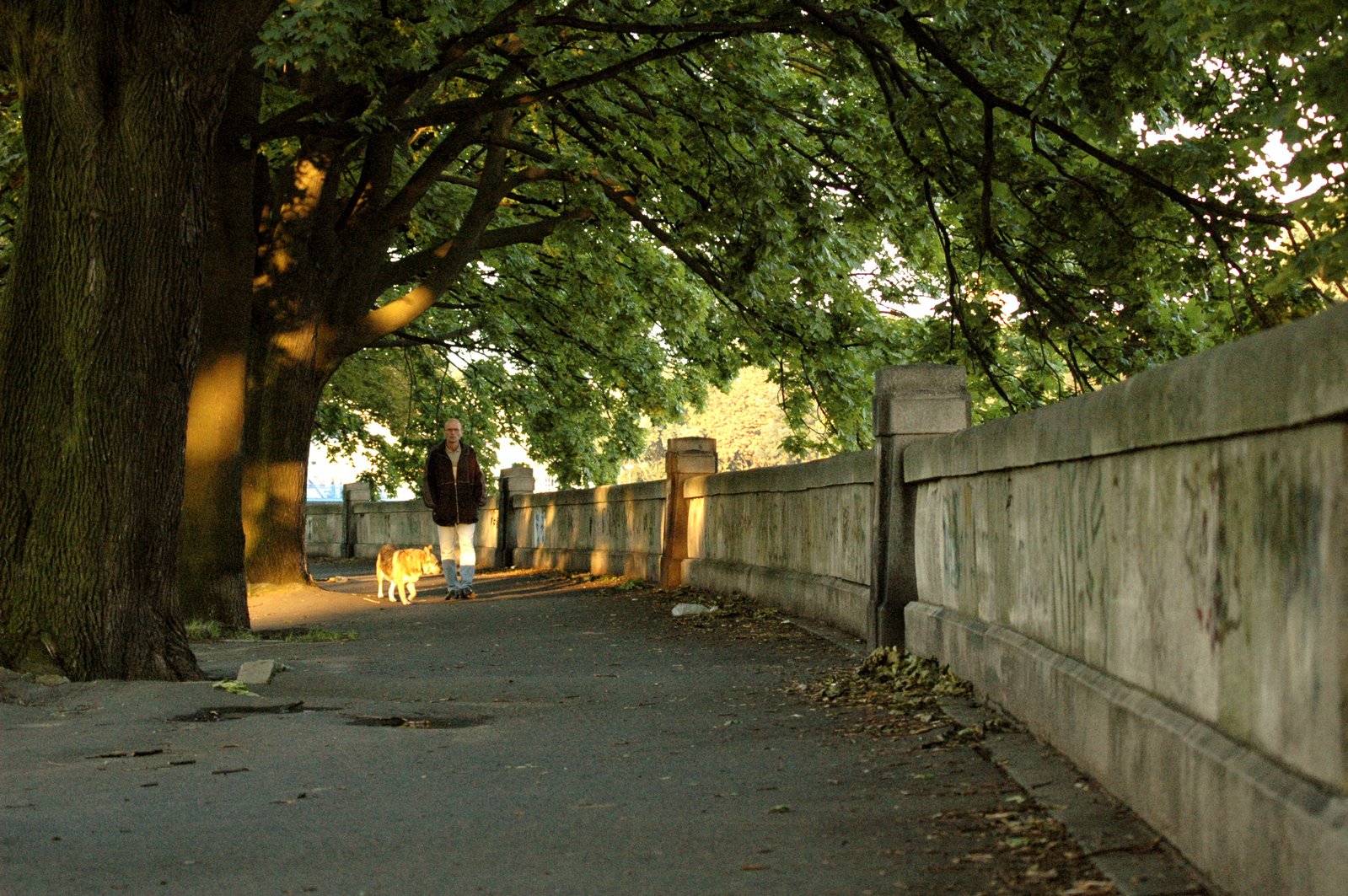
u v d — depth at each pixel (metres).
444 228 23.38
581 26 12.91
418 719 7.88
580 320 26.86
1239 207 13.28
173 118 8.80
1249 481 3.76
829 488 12.56
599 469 33.09
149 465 8.95
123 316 8.74
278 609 16.69
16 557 8.70
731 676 9.51
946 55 13.09
